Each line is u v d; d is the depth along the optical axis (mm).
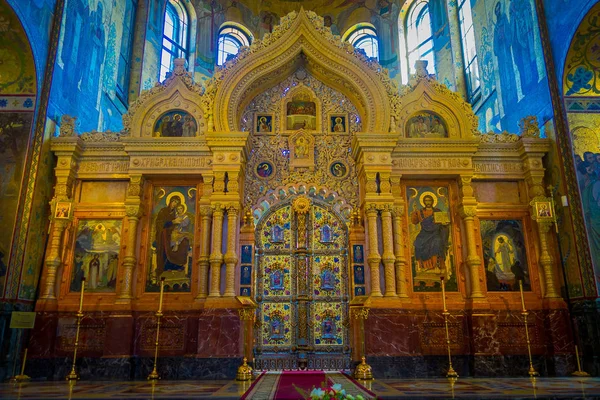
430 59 21547
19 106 13297
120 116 18906
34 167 13031
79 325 12367
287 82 15945
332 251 14625
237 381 11484
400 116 14914
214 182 13914
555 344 12742
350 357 13719
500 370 12734
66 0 14578
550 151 14117
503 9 16656
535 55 14688
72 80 14953
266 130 15484
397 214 13883
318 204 15031
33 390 9656
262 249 14633
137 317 13203
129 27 19797
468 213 13836
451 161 14297
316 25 15289
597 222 12945
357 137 14172
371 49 24094
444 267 13906
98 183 14383
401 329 12734
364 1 23906
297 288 14273
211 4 23344
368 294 13734
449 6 20609
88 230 13930
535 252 13859
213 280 13102
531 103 14945
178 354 12984
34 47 13125
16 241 12367
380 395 8539
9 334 11891
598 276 12500
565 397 8148
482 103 18328
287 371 13336
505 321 13180
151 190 14352
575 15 13141
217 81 14680
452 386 9945
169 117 14852
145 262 13766
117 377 12453
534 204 13672
